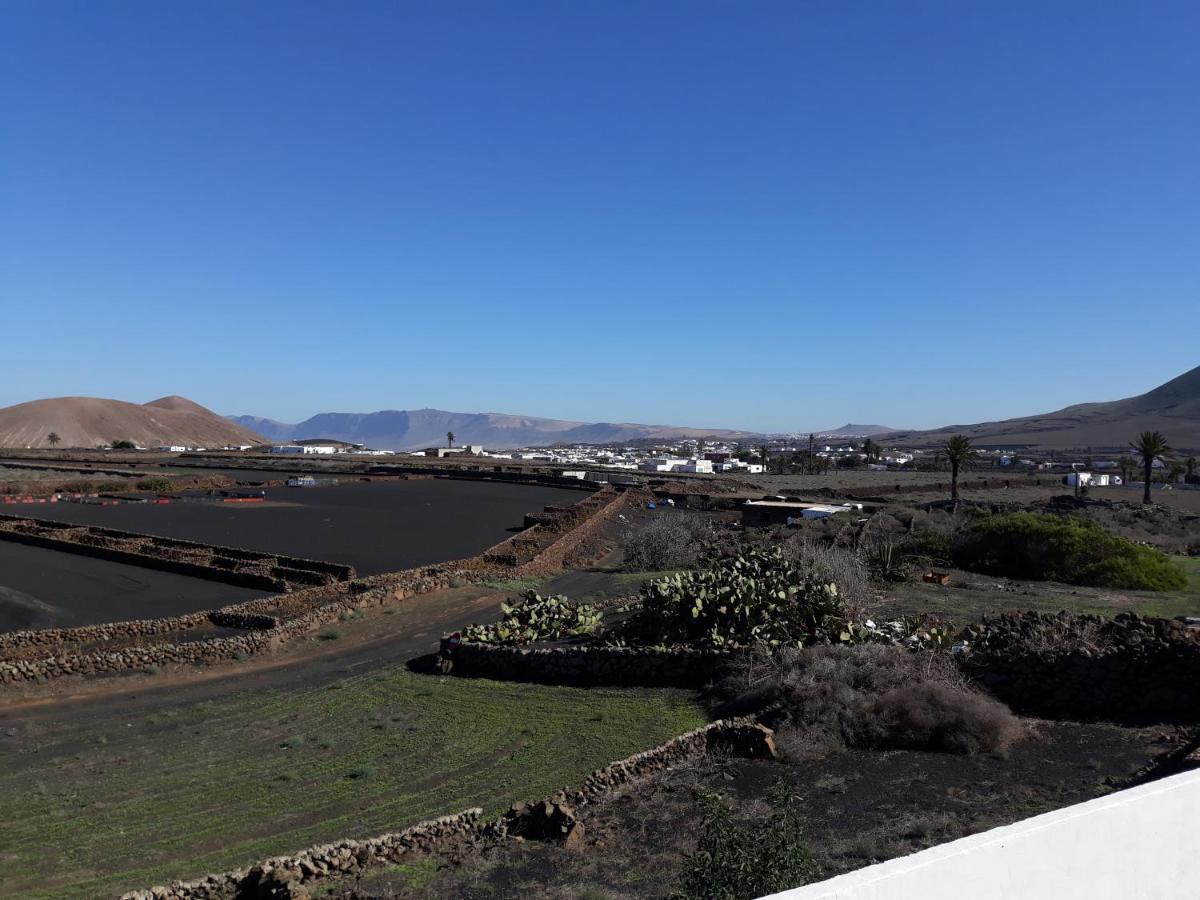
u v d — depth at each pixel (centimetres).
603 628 2661
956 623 2398
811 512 6059
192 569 3953
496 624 2661
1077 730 1591
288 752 1819
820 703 1681
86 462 13975
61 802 1558
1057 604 2812
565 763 1683
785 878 916
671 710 1962
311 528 5903
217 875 1188
